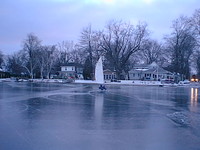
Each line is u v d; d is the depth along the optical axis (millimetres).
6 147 7754
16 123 11477
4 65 121938
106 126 11062
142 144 8305
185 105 19953
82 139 8797
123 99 24297
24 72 108562
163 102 22062
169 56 87688
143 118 13234
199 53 62000
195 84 69188
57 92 32531
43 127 10656
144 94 31859
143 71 95750
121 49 76562
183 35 74875
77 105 18766
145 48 77000
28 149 7578
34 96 25984
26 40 93562
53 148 7711
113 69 80938
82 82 70250
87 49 77375
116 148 7824
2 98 23500
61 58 114562
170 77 98438
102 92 34469
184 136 9438
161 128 10797
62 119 12617
